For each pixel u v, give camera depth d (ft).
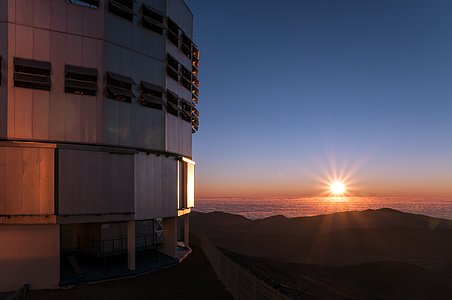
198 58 127.85
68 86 82.64
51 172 78.28
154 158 96.12
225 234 362.12
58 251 77.77
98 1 87.25
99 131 85.56
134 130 92.53
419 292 162.20
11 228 76.18
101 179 83.05
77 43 84.53
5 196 75.82
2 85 78.48
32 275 76.18
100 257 93.40
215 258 94.27
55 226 78.13
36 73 80.84
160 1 101.65
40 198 77.20
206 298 70.28
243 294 64.75
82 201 80.33
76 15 84.84
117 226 92.79
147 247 99.40
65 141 82.38
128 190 86.74
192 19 124.98
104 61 86.89
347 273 185.57
